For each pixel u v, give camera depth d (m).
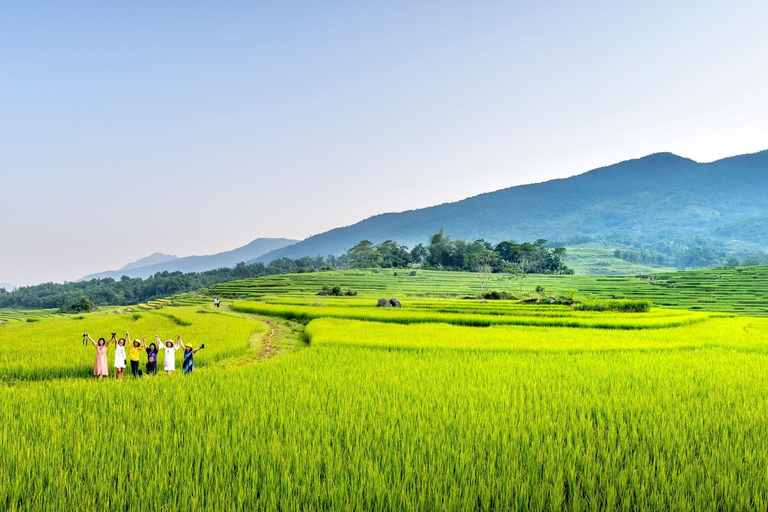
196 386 12.69
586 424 9.18
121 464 7.24
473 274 158.38
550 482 6.92
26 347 22.45
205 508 5.98
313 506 6.25
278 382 13.41
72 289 197.88
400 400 11.30
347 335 26.45
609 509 6.18
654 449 7.97
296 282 124.06
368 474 6.84
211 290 108.38
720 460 7.58
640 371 15.82
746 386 13.39
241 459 7.36
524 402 11.33
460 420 9.53
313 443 8.19
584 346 22.78
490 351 21.34
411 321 38.19
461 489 6.64
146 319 45.00
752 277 113.06
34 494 6.22
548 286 118.62
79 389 12.27
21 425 9.12
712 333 30.53
